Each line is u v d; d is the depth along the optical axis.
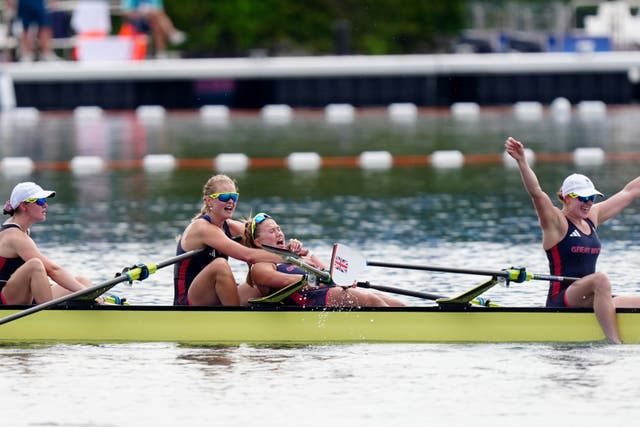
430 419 34.66
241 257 44.09
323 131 124.31
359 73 147.12
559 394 36.78
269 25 168.50
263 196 81.19
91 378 38.97
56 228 68.69
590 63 146.38
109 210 75.56
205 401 36.44
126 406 36.00
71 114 147.75
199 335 43.62
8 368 40.19
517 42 170.38
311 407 35.78
